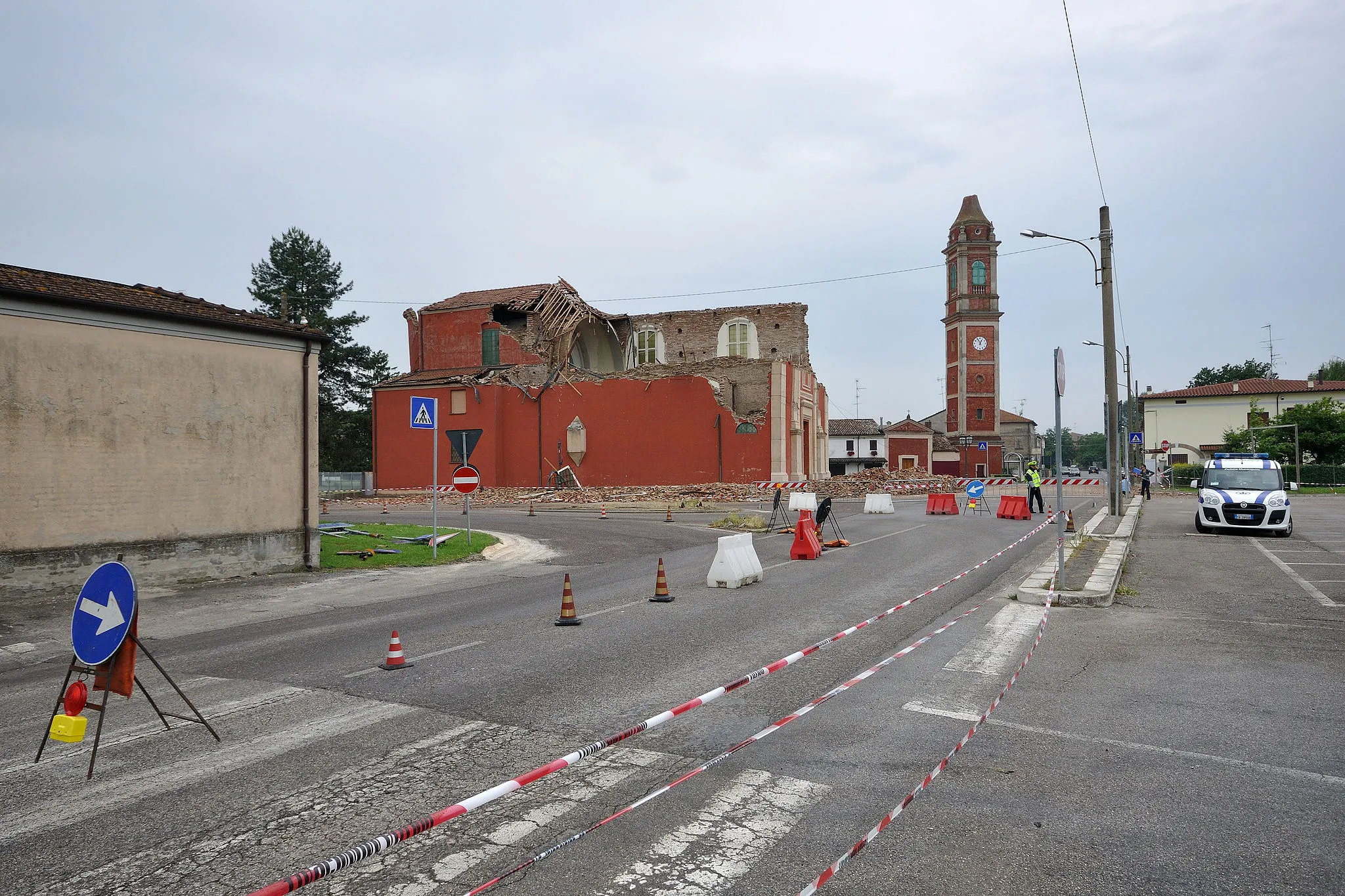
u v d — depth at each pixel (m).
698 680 7.40
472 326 52.59
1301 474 58.41
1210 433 76.06
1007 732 6.00
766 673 7.48
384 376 62.91
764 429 41.22
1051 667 7.88
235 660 8.48
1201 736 5.89
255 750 5.73
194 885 3.89
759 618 10.30
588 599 12.03
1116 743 5.75
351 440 61.66
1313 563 15.62
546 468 44.66
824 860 4.07
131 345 13.02
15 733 6.32
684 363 49.16
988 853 4.11
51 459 12.04
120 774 5.33
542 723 6.24
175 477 13.62
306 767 5.39
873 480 46.84
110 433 12.74
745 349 53.41
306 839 4.35
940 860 4.05
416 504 39.41
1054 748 5.65
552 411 44.69
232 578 14.45
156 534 13.34
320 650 8.90
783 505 33.03
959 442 86.12
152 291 14.53
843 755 5.53
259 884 3.89
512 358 50.16
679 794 4.89
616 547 19.91
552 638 9.23
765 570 15.06
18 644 9.70
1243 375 115.31
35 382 11.86
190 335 13.82
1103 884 3.81
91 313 12.48
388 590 13.52
